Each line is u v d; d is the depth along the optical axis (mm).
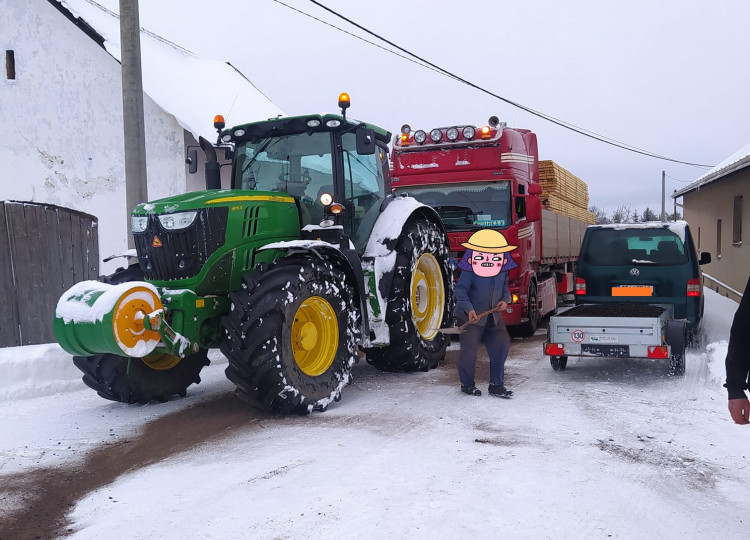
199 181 12156
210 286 5328
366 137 6051
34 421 5355
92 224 10492
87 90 11320
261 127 6387
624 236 8461
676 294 8102
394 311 6570
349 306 5879
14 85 10914
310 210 6324
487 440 4559
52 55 11094
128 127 7926
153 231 5367
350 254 6020
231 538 3098
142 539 3125
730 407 2807
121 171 11555
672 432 4691
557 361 6953
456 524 3162
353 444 4492
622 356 6355
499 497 3490
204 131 11305
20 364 6332
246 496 3609
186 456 4387
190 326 5168
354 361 5887
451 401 5754
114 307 4699
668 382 6348
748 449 4297
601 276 8438
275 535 3105
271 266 5316
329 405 5680
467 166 9625
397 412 5395
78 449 4605
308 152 6375
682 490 3609
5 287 9086
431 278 7516
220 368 7859
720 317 10961
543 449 4328
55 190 11117
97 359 5617
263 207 5766
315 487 3693
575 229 14383
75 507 3574
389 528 3135
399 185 9977
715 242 16594
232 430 5000
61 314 4922
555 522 3184
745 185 13477
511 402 5680
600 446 4387
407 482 3732
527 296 9727
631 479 3768
